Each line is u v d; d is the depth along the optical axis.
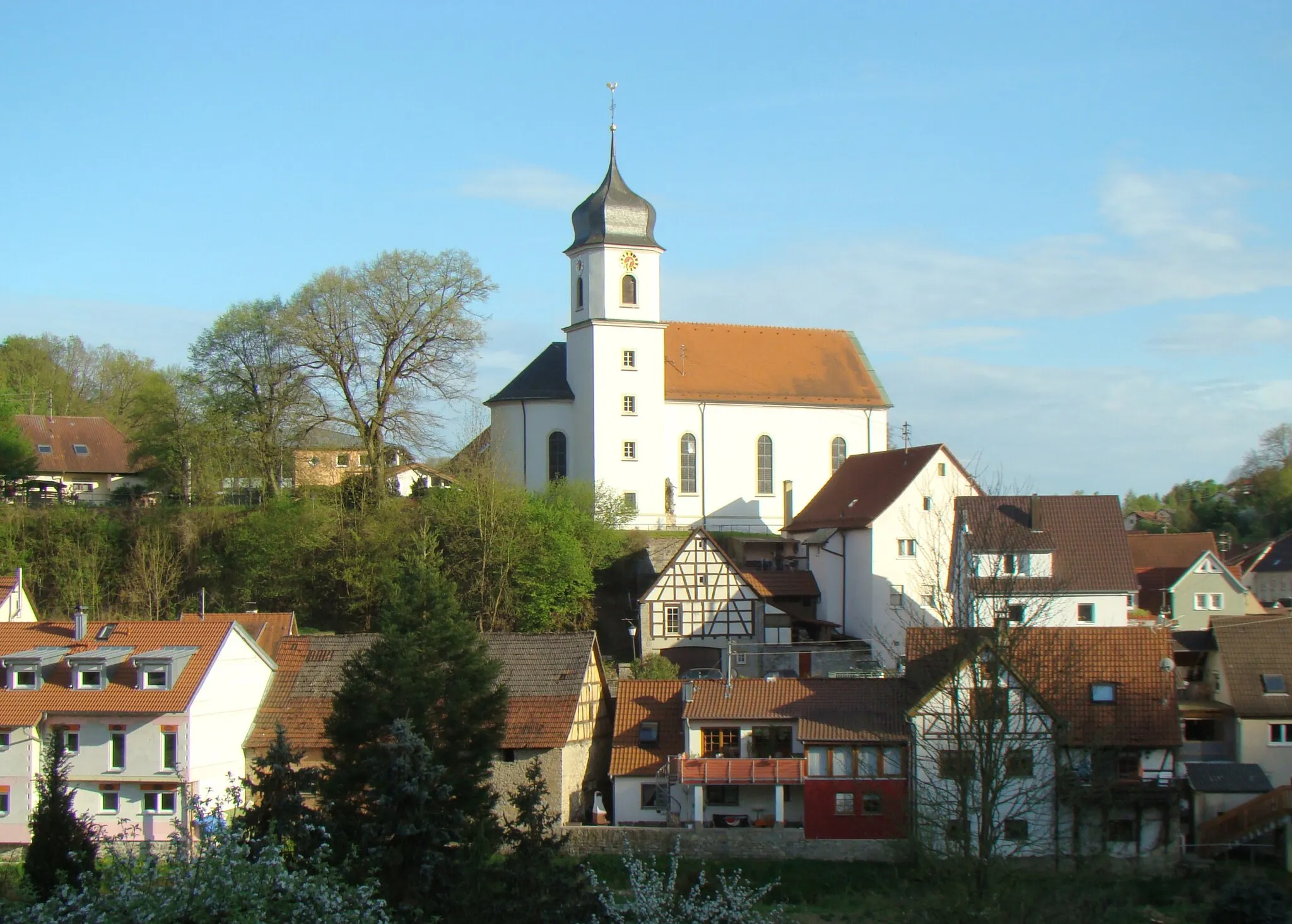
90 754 50.44
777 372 92.12
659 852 49.03
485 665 43.56
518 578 70.56
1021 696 46.50
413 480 91.50
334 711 43.16
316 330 78.81
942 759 43.78
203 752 51.16
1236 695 54.09
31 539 77.69
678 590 72.25
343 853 33.28
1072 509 71.25
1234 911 41.41
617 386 84.88
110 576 77.12
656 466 85.56
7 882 39.28
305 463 83.12
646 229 86.19
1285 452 151.50
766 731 53.44
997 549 56.25
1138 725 50.84
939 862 39.34
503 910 29.55
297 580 73.56
